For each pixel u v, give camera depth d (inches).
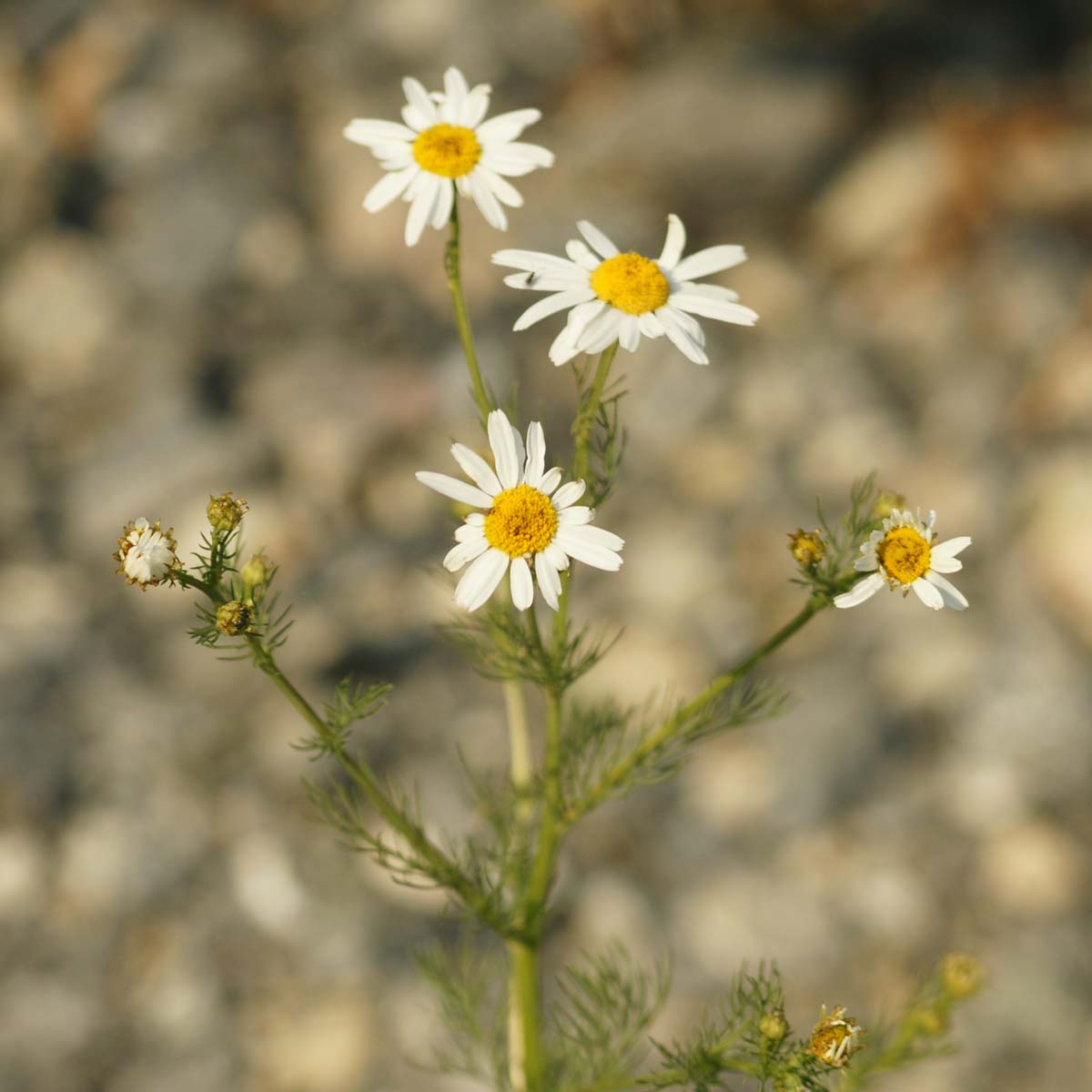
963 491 52.1
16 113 65.9
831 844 43.3
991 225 61.7
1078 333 56.9
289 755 44.5
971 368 56.7
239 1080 38.8
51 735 45.2
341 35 71.6
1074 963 40.3
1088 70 66.4
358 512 52.6
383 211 62.9
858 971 40.7
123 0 71.4
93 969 40.9
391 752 44.3
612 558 27.0
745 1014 30.0
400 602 48.8
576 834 43.2
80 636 48.3
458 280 28.0
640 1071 36.4
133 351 58.7
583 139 65.3
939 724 46.1
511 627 28.4
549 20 70.3
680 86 63.9
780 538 51.3
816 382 56.1
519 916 29.2
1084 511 49.6
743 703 29.5
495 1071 31.7
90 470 54.1
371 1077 38.4
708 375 55.8
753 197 63.8
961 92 65.9
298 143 67.9
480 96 28.2
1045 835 43.3
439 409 55.1
